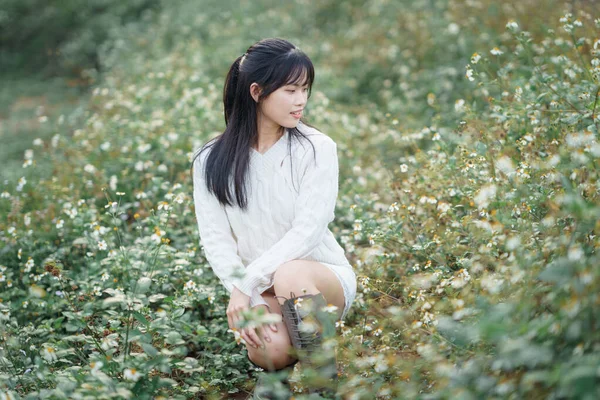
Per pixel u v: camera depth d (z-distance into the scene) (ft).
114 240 12.59
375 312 9.39
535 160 9.21
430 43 21.35
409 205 10.90
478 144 9.71
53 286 10.41
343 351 7.97
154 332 9.02
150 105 18.44
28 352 9.36
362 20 26.18
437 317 7.86
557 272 6.01
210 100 17.92
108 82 22.93
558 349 6.14
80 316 8.70
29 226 12.82
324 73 22.20
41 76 33.91
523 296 6.55
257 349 7.88
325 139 8.57
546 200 8.32
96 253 11.66
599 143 7.84
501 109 11.43
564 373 5.52
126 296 8.97
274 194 8.38
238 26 27.20
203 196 8.71
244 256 8.75
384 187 13.82
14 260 12.22
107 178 14.23
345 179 14.88
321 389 7.50
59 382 7.63
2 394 7.61
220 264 8.43
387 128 17.03
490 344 6.95
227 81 8.56
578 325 5.78
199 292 9.97
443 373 6.62
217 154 8.50
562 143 9.82
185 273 10.73
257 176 8.41
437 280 8.80
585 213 6.15
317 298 7.63
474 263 8.21
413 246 9.54
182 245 12.06
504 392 5.99
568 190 6.46
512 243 7.14
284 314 7.78
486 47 18.40
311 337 7.53
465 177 10.48
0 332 9.23
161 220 10.73
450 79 18.98
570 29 11.57
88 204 13.55
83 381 7.55
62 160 15.78
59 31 37.06
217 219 8.68
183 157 14.48
